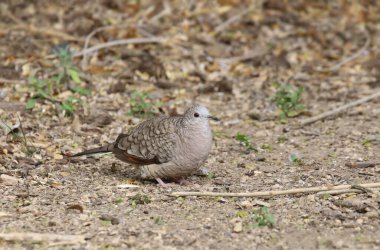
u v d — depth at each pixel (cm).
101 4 2553
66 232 1168
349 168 1513
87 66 2125
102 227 1190
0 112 1756
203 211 1266
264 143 1705
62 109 1772
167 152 1365
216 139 1727
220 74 2195
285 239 1150
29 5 2505
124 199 1324
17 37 2280
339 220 1223
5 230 1167
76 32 2370
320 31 2584
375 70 2300
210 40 2395
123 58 2206
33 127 1702
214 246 1123
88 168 1505
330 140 1720
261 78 2188
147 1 2627
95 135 1705
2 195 1330
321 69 2298
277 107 1969
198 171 1484
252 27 2533
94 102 1908
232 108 1969
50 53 2175
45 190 1366
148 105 1845
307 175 1468
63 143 1634
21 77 2009
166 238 1149
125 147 1408
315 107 1984
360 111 1927
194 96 2033
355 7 2783
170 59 2234
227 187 1389
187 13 2558
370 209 1256
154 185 1413
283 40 2484
